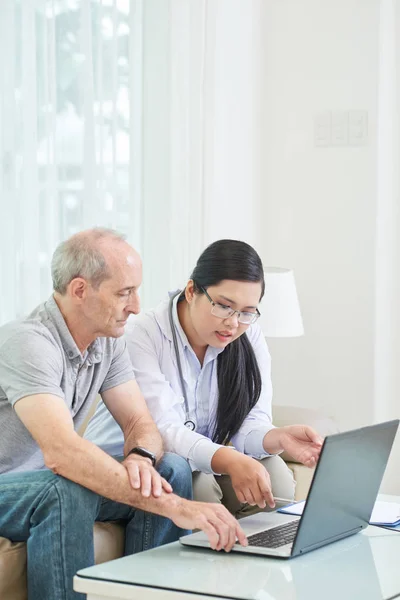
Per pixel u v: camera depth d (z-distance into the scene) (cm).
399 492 411
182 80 399
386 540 219
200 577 184
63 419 222
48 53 376
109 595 182
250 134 430
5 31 371
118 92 392
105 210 388
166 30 395
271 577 186
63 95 381
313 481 197
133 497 213
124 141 395
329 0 419
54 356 233
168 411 268
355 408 422
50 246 380
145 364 273
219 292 257
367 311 418
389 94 409
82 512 215
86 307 236
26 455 239
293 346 432
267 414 290
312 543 206
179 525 209
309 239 428
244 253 258
